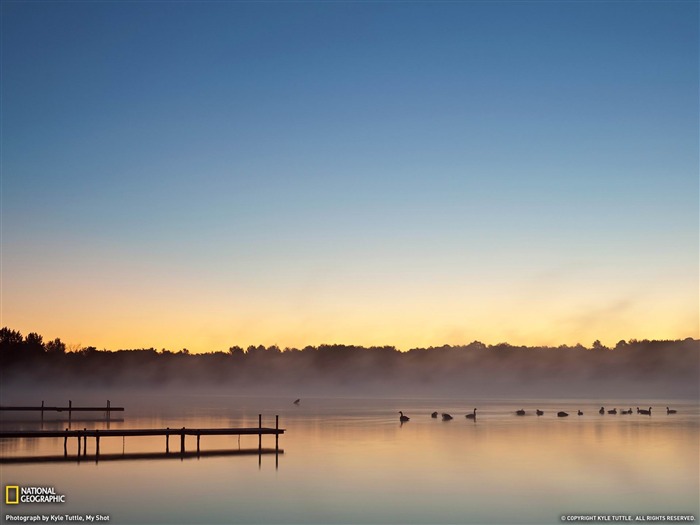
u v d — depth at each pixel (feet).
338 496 132.67
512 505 126.21
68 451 193.06
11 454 186.29
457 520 116.06
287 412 416.67
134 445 209.77
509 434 253.24
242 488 140.05
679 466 168.25
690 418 355.15
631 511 122.62
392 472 158.92
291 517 117.50
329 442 222.07
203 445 211.41
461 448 204.54
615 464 171.01
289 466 167.43
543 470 161.99
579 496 133.49
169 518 116.98
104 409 334.03
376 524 113.60
